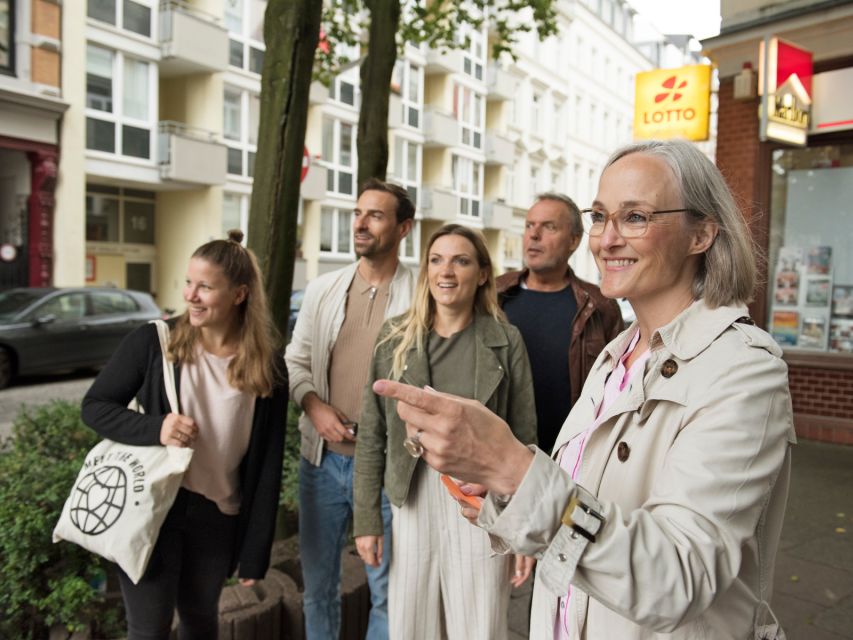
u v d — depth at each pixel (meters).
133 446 2.04
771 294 7.27
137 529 1.92
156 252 19.33
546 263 2.85
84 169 15.45
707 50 7.39
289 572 3.19
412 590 2.27
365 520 2.35
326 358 2.73
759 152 7.18
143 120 16.73
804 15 6.48
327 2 9.38
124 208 18.42
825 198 6.95
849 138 6.64
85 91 15.33
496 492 0.96
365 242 2.67
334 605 2.69
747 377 1.03
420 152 25.95
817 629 3.05
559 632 1.31
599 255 1.23
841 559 3.82
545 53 33.31
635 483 1.11
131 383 2.12
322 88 20.98
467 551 2.23
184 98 18.58
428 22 7.08
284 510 3.54
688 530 0.93
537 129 33.66
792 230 7.15
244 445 2.22
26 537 2.47
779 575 3.61
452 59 26.45
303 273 21.16
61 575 2.54
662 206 1.15
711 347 1.11
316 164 20.94
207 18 17.94
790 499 4.89
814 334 7.01
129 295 11.91
